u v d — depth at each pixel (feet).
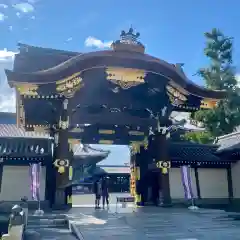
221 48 150.71
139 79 74.64
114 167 174.40
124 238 42.47
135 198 88.22
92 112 80.12
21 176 80.23
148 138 87.20
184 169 80.28
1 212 75.97
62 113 74.08
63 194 73.36
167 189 80.23
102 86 76.74
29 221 57.36
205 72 152.46
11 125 101.71
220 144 102.01
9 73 67.31
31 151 80.28
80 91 75.66
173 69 74.54
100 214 63.72
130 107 81.76
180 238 43.19
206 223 54.29
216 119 145.38
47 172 80.38
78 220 55.42
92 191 167.73
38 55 89.15
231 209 86.74
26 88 70.08
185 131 118.32
